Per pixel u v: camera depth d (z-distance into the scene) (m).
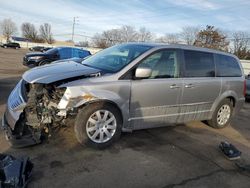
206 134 5.70
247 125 6.78
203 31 59.38
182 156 4.47
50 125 4.30
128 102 4.51
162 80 4.83
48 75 4.14
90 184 3.40
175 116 5.21
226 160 4.48
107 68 4.64
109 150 4.41
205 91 5.53
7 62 20.42
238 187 3.69
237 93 6.28
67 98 3.99
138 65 4.58
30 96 4.11
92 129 4.29
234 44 57.56
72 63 5.04
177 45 5.21
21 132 4.17
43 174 3.51
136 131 5.39
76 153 4.17
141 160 4.18
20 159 3.44
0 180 2.90
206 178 3.84
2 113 5.79
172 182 3.64
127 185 3.46
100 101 4.26
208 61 5.68
